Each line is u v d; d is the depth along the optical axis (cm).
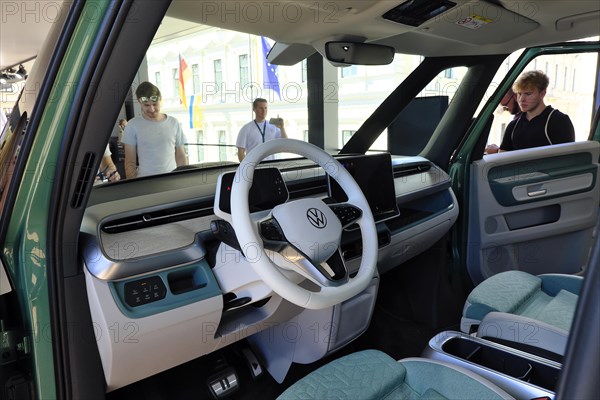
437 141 227
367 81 403
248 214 102
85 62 79
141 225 124
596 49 198
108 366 110
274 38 162
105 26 74
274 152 115
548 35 181
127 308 107
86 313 106
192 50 560
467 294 231
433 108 232
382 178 161
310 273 106
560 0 142
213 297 118
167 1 73
